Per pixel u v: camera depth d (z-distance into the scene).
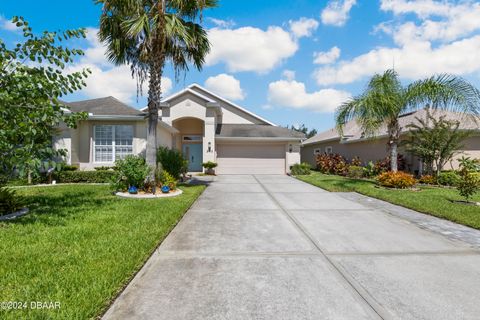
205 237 4.99
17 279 3.07
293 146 20.50
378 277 3.42
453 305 2.80
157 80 10.22
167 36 9.03
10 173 5.85
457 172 12.36
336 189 11.49
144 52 9.28
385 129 16.20
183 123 21.84
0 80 5.33
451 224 5.99
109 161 14.09
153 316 2.55
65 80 6.04
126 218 5.96
